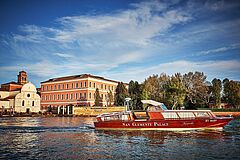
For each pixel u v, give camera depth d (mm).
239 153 18484
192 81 81438
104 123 32750
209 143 22562
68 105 90062
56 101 102188
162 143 22656
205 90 81000
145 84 83062
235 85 80750
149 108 32188
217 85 86562
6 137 25984
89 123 45656
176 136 26891
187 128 31328
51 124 42906
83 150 19531
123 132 30328
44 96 107000
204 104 79688
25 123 45719
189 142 23078
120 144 22203
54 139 24859
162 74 86562
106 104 99125
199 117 31438
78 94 94875
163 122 31203
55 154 18125
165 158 17047
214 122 31438
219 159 16797
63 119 61625
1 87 114625
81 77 94688
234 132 29906
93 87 94562
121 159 16797
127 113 32750
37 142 23031
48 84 106188
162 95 77250
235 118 60062
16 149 19812
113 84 105938
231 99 79750
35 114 83062
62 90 100500
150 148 20375
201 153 18484
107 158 17047
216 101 84062
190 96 79250
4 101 98875
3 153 18375
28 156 17469
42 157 17219
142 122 31594
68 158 17000
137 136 27031
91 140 24375
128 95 87188
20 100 97312
